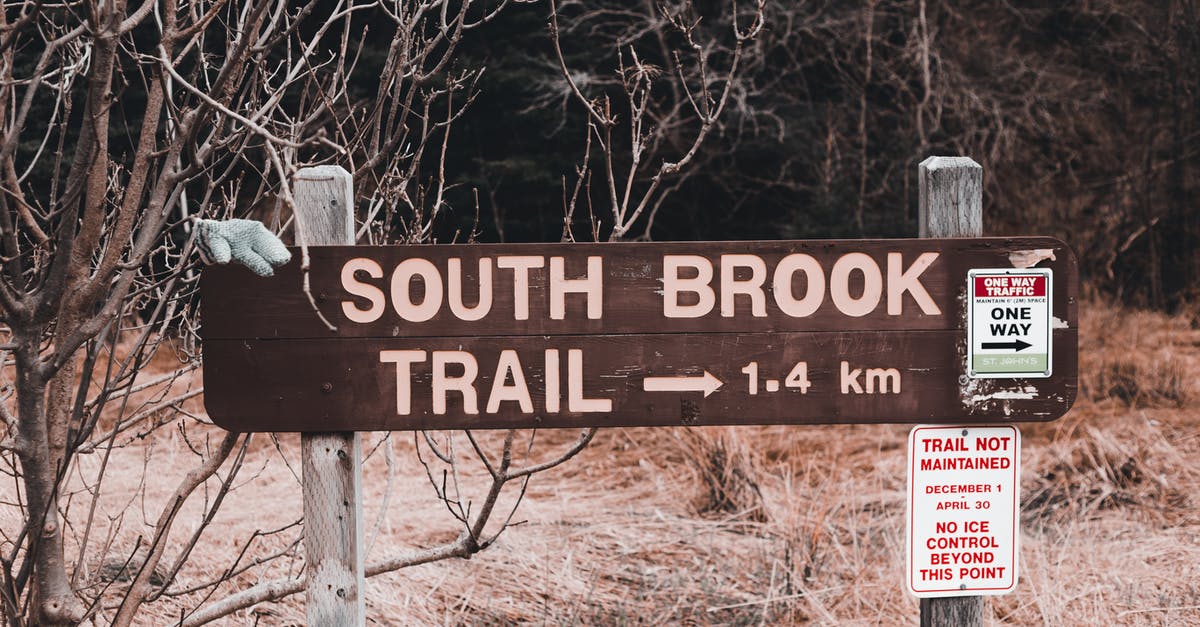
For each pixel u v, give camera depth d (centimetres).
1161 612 504
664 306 269
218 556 533
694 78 1449
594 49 1452
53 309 274
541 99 1387
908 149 1517
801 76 1560
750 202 1612
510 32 1402
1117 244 1561
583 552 587
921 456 279
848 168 1549
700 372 270
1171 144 1531
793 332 270
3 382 361
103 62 252
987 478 281
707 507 669
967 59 1579
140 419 332
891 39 1606
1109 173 1602
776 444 829
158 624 448
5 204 265
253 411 267
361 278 266
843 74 1552
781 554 575
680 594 535
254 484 664
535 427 270
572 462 762
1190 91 1506
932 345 271
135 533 542
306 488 271
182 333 350
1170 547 594
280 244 262
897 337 271
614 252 268
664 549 595
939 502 280
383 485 675
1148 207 1513
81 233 275
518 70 1373
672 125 1412
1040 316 272
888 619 507
